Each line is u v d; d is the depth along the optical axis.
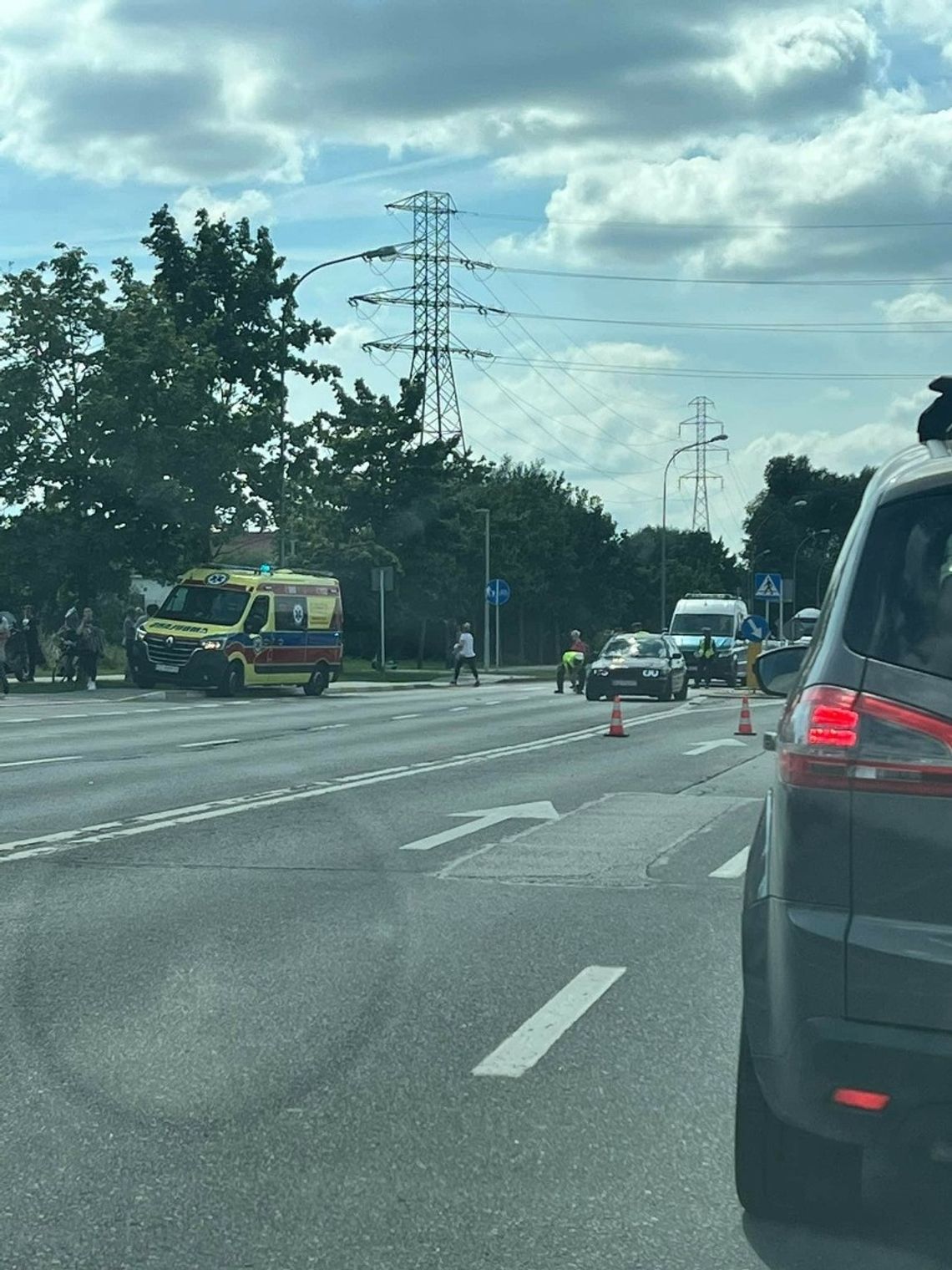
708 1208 4.64
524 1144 5.20
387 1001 7.11
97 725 26.42
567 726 27.19
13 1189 4.77
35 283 41.66
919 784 3.91
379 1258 4.25
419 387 65.12
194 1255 4.27
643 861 11.45
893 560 4.16
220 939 8.45
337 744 22.53
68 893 9.81
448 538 65.69
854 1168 4.39
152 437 41.25
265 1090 5.78
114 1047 6.33
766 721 29.48
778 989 4.06
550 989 7.36
